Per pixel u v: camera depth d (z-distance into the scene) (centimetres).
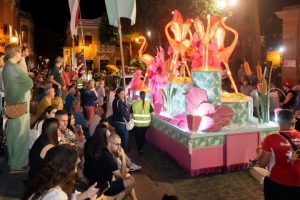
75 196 306
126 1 741
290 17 1569
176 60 920
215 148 734
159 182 689
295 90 1002
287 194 409
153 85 1047
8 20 2820
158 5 2222
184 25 919
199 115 724
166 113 969
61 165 263
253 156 758
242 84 1414
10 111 598
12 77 596
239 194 627
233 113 779
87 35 4906
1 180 592
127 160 748
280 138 411
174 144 813
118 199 495
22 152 627
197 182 688
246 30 3416
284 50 1623
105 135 509
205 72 770
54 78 894
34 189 260
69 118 670
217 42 836
